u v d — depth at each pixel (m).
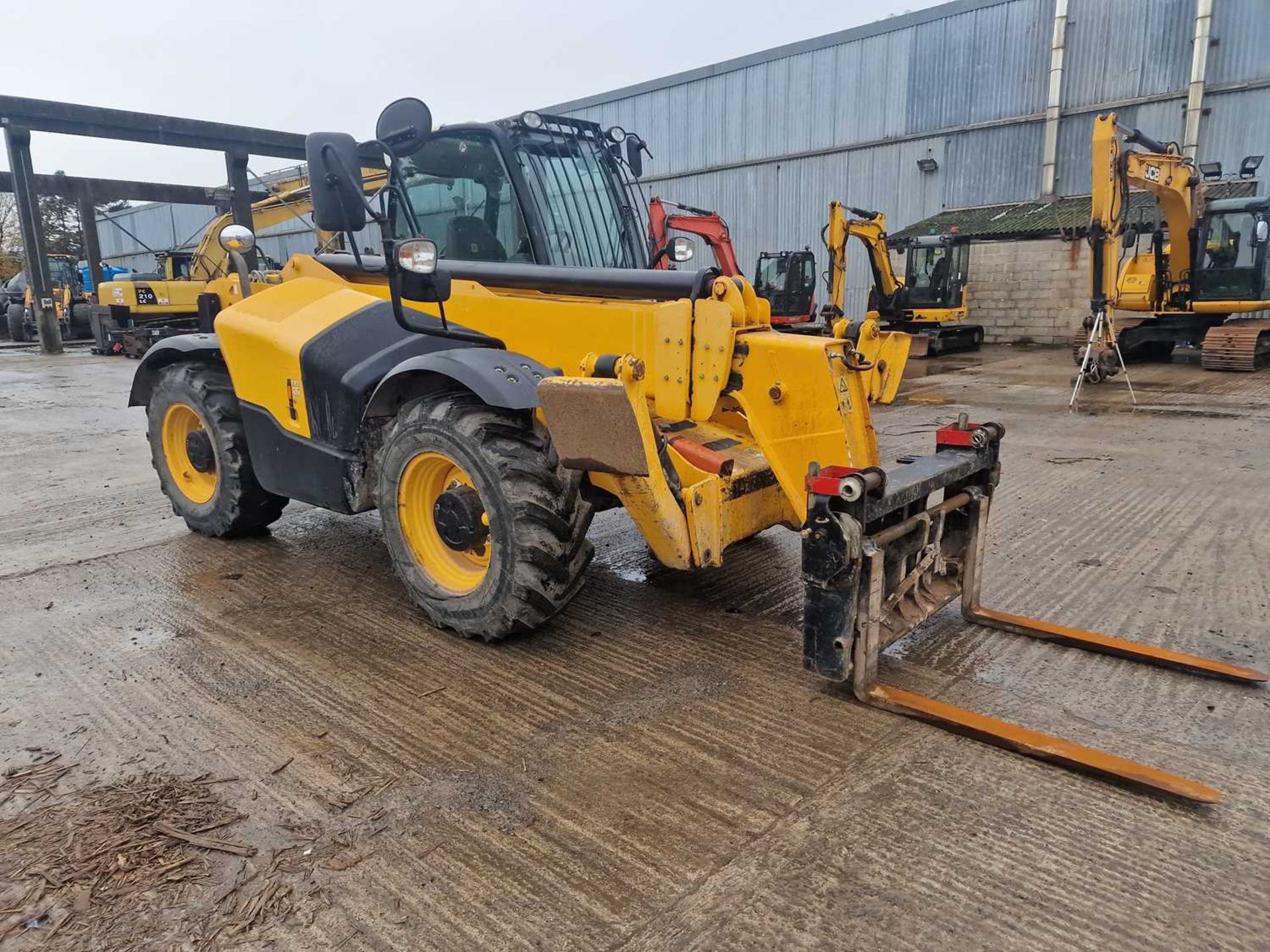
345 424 3.53
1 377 13.96
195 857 2.06
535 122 3.84
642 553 4.35
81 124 17.27
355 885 1.97
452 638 3.31
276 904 1.91
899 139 20.22
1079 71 17.97
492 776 2.39
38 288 18.36
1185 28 16.66
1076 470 6.02
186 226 37.88
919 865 2.02
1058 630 3.22
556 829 2.16
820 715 2.71
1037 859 2.04
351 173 3.15
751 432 3.34
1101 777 2.35
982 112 19.12
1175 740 2.56
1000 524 4.71
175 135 17.94
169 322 18.20
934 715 2.62
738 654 3.16
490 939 1.80
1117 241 10.55
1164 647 3.19
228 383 4.39
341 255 4.38
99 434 8.07
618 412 2.64
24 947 1.79
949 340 16.47
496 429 3.02
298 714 2.74
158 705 2.80
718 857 2.05
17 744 2.57
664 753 2.50
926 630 3.34
